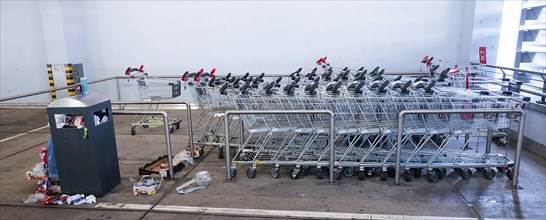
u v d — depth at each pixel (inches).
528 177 158.9
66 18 320.2
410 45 295.0
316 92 162.9
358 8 294.0
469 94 164.6
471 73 231.9
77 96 139.2
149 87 264.2
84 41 336.2
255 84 180.4
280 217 128.4
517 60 274.2
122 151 210.4
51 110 137.6
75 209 138.1
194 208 136.9
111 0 323.3
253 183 158.7
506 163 153.6
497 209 130.5
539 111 186.2
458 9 284.0
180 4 315.9
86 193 145.9
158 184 153.4
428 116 159.5
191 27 319.0
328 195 144.6
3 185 164.7
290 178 163.2
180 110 326.0
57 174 150.6
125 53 333.4
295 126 161.9
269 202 139.9
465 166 153.3
